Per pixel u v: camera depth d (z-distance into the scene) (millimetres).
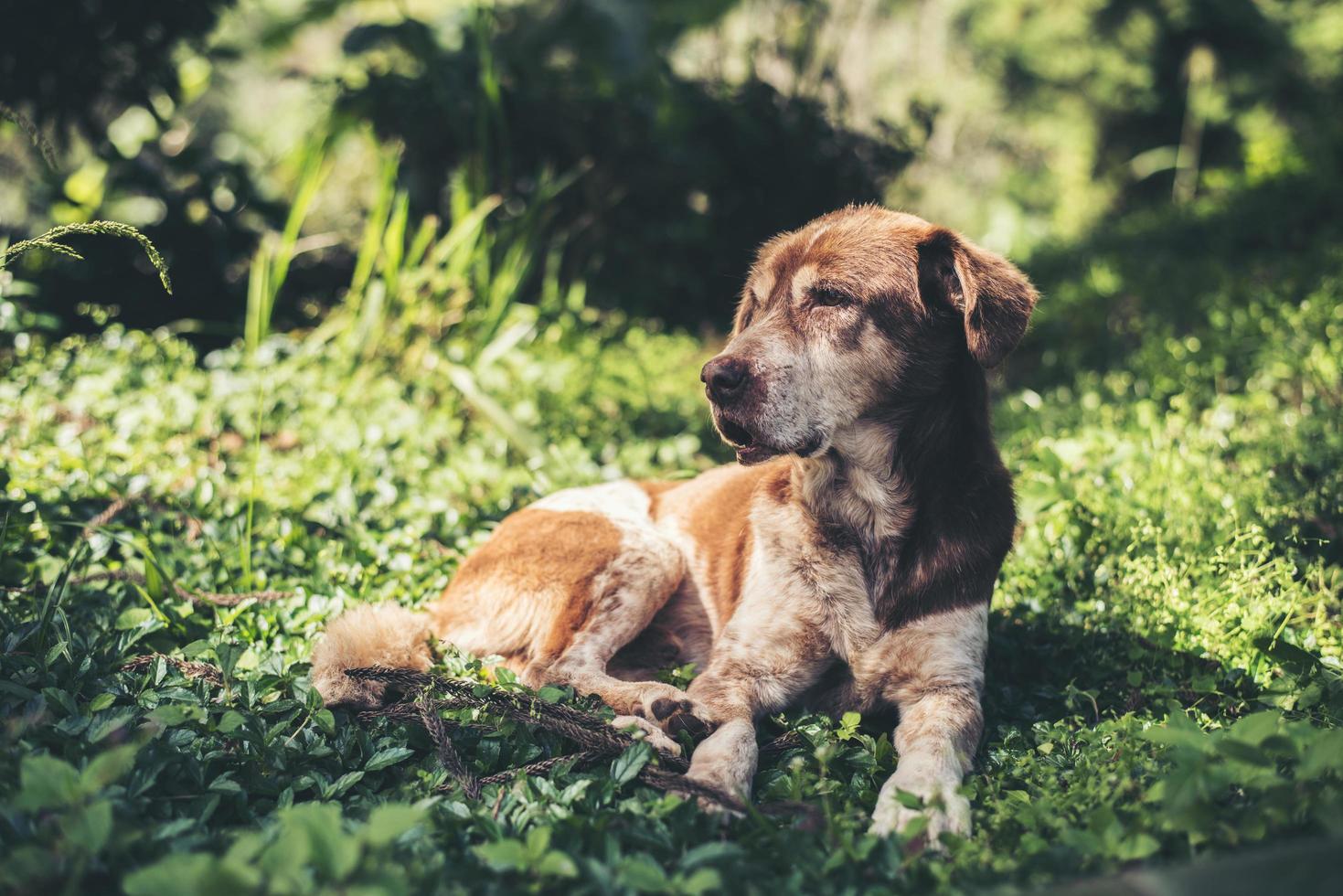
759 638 3324
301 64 12516
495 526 4516
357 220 9414
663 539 3777
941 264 3301
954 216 17641
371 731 2852
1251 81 18625
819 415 3234
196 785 2486
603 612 3547
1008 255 14609
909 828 2254
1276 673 3361
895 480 3266
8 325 6078
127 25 7551
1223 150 19234
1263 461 4754
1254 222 11383
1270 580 3729
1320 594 3758
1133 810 2371
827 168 9586
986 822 2492
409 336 6688
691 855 2127
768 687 3299
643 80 9320
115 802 2166
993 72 18797
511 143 8836
